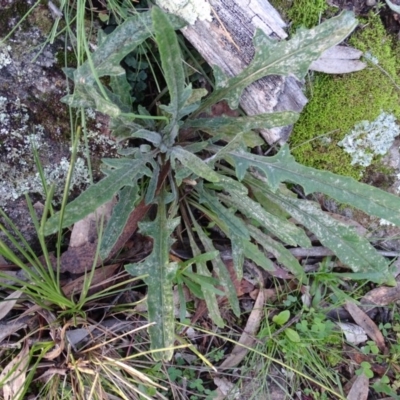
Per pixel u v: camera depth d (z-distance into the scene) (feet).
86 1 0.98
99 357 0.97
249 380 1.11
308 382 1.14
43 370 0.98
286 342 1.12
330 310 1.19
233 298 1.07
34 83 0.93
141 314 1.06
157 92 1.07
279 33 0.95
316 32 0.90
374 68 1.08
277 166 0.99
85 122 0.95
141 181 1.04
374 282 1.18
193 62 1.04
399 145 1.14
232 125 0.99
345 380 1.15
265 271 1.17
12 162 0.94
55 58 0.94
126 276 1.07
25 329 0.99
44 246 0.83
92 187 0.88
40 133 0.95
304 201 1.05
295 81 1.01
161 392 1.07
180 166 1.02
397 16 1.08
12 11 0.91
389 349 1.17
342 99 1.09
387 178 1.16
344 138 1.12
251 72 0.95
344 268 1.18
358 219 1.18
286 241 1.03
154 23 0.76
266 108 1.00
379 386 1.13
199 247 1.15
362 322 1.18
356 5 1.08
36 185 0.97
